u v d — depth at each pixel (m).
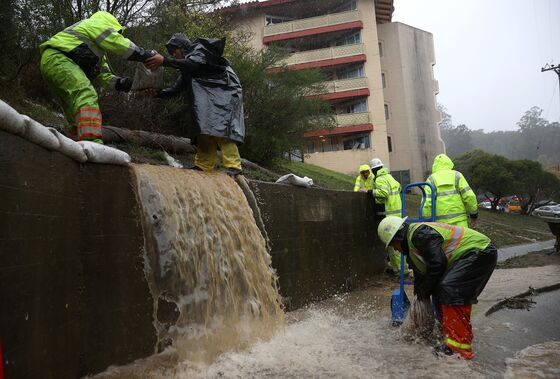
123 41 5.18
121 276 3.86
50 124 6.82
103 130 7.23
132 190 4.07
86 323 3.47
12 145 2.66
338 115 33.66
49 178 3.09
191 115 5.89
